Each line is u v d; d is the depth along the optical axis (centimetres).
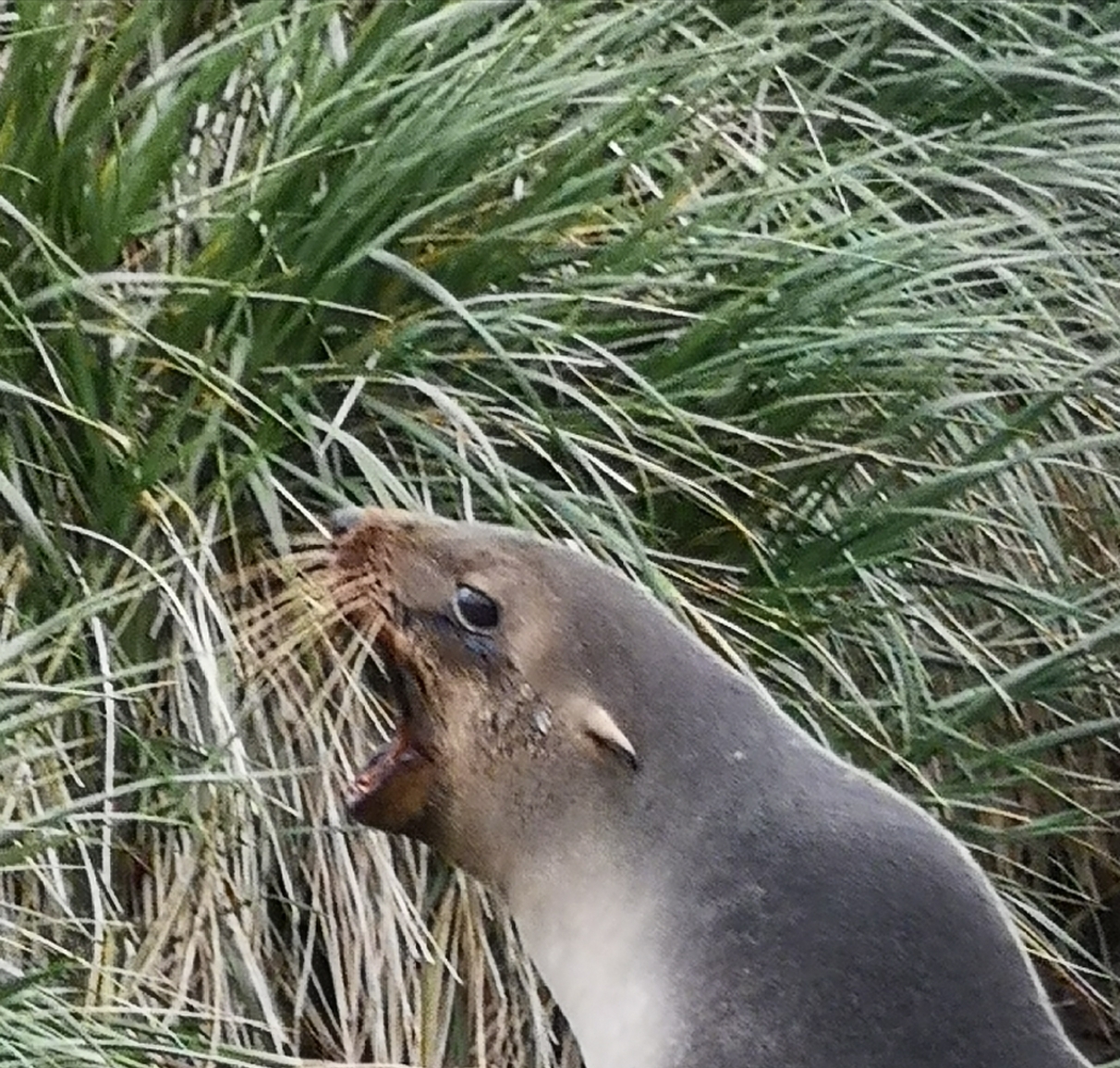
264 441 1562
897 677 1684
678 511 1706
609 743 1000
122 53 1612
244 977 1491
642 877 984
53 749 1405
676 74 1844
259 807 1502
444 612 1058
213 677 1455
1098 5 2206
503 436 1672
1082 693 1866
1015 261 1794
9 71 1608
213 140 1742
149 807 1502
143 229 1634
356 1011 1512
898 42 2069
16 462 1543
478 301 1655
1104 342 1950
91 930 1476
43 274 1614
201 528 1568
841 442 1767
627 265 1725
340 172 1691
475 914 1568
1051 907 1833
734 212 1828
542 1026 1541
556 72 1780
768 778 978
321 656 1572
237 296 1594
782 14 2030
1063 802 1861
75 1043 1336
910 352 1772
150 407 1622
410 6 1750
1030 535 1845
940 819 1689
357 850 1555
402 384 1661
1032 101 2077
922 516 1722
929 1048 905
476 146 1688
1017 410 1911
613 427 1617
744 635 1614
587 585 1051
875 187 1956
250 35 1616
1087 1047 1789
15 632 1490
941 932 923
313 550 1538
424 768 1056
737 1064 928
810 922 934
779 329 1731
